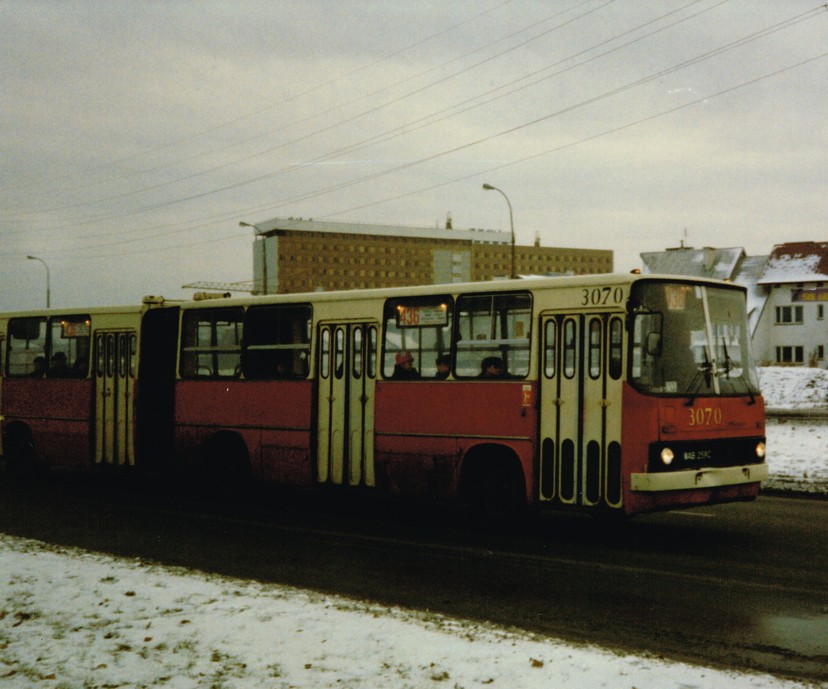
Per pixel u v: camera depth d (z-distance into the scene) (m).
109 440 17.42
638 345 11.01
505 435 12.06
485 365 12.35
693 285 11.58
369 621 7.18
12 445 19.41
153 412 16.84
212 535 12.20
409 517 13.90
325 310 14.33
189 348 16.30
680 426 10.98
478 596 8.58
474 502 12.56
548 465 11.63
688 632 7.27
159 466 16.66
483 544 11.38
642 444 10.80
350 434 13.92
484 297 12.44
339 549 11.12
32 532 12.43
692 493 10.99
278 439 14.81
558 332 11.63
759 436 11.94
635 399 10.87
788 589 8.70
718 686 5.56
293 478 14.59
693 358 11.39
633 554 10.58
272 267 174.00
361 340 13.85
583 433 11.31
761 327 75.75
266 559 10.48
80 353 18.06
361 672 5.86
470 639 6.64
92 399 17.73
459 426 12.57
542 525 12.90
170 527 12.88
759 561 10.05
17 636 6.85
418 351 13.15
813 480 17.31
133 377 17.03
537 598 8.48
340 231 177.62
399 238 182.12
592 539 11.66
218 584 8.67
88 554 10.26
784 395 46.44
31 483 18.61
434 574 9.59
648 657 6.31
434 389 12.89
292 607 7.66
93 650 6.46
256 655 6.27
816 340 74.25
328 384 14.21
